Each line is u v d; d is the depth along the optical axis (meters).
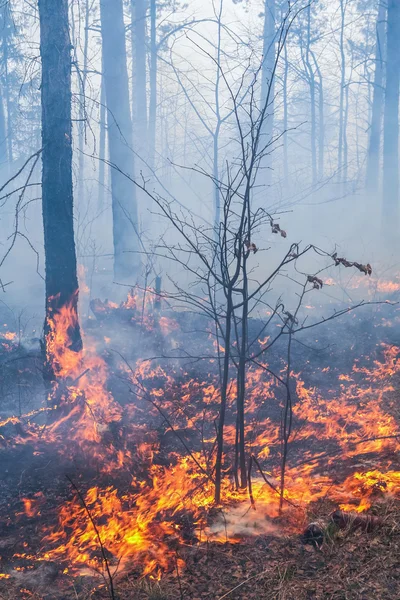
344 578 3.51
